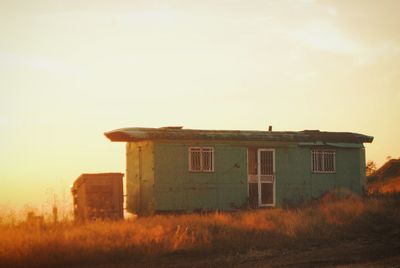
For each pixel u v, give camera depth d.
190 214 26.38
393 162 57.94
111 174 26.34
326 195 31.70
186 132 29.20
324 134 33.62
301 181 32.09
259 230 22.00
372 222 24.59
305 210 26.94
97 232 19.31
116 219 25.22
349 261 16.66
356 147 33.97
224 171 29.78
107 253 17.22
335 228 23.06
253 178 30.77
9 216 20.88
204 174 29.27
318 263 16.39
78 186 26.47
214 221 22.69
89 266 16.03
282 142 31.69
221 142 29.89
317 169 32.72
